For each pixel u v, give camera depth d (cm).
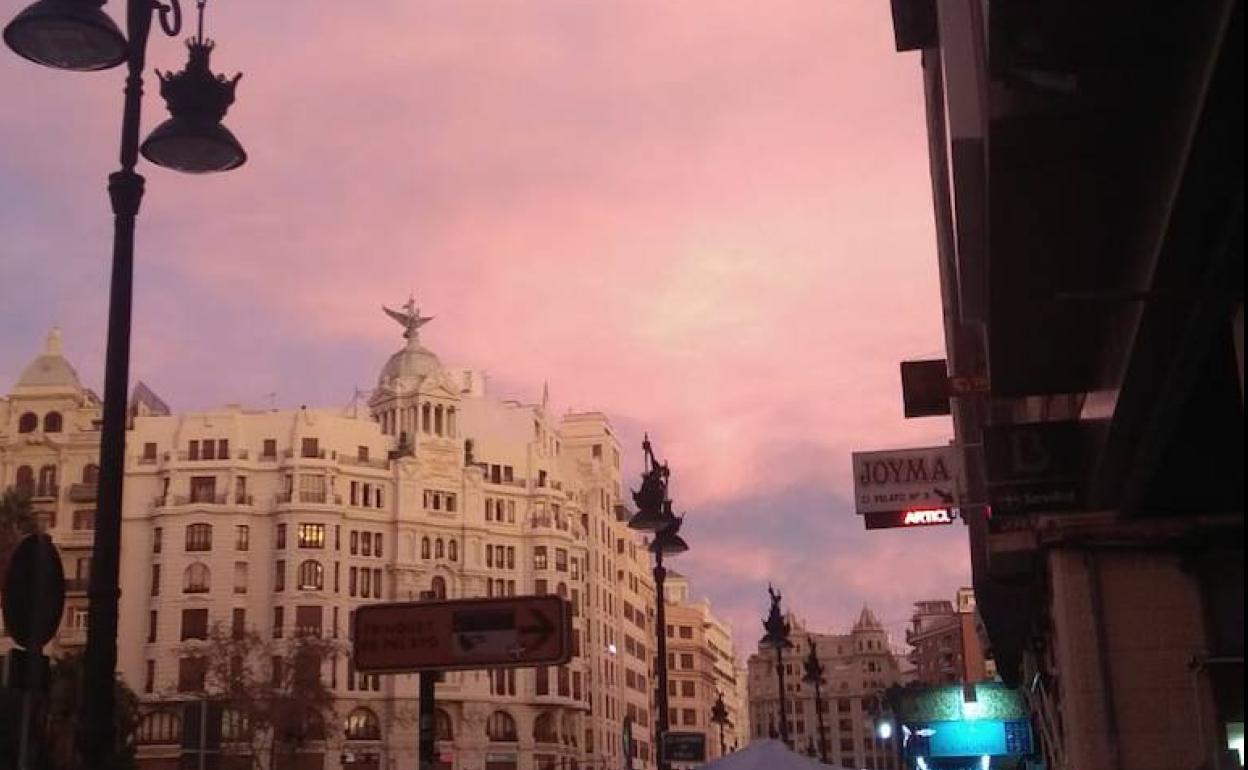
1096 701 1341
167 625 8469
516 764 9262
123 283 865
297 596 8656
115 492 815
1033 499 1305
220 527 8712
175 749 8088
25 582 731
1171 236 668
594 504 11238
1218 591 1318
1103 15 638
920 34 1648
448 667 933
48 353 9269
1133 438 1041
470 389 11456
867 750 16688
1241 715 1276
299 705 7219
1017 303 984
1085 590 1365
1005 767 3011
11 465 8831
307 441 9156
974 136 916
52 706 2033
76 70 920
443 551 9475
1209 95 552
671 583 16488
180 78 943
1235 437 1016
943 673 12538
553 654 920
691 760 2428
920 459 1862
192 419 9069
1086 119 736
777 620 3859
